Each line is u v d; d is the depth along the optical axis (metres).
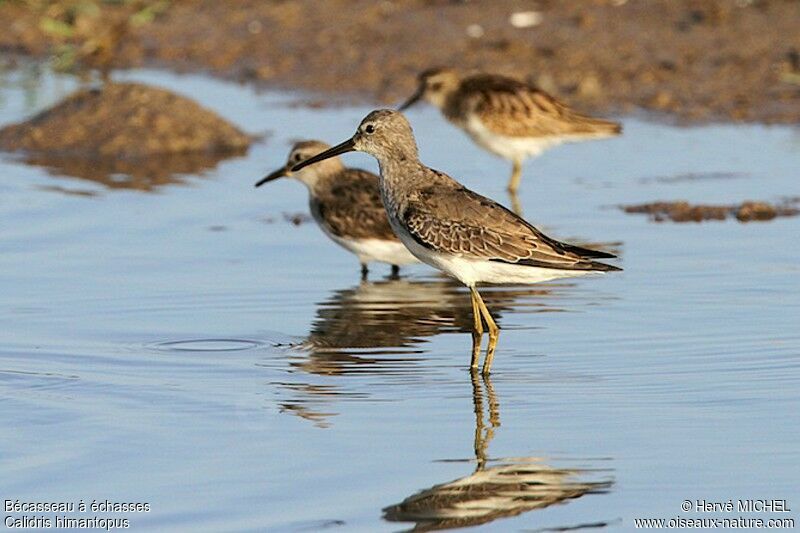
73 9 27.16
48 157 21.17
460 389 11.98
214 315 14.20
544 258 12.89
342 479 10.16
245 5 27.50
